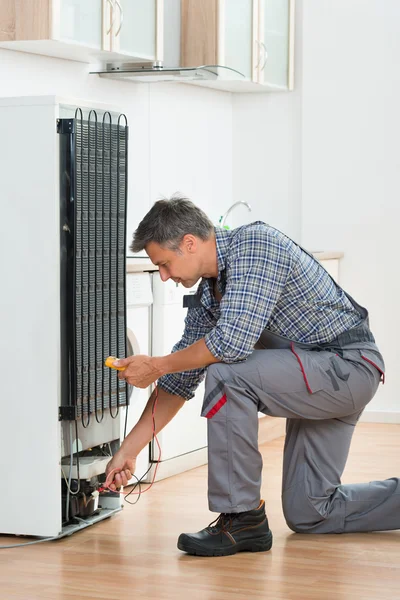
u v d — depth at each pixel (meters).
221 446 3.17
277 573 3.04
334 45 6.12
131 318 4.26
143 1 4.78
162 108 5.67
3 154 3.44
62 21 4.16
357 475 4.50
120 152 3.67
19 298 3.46
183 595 2.85
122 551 3.30
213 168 6.25
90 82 5.01
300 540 3.40
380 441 5.39
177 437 4.60
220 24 5.44
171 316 4.49
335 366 3.25
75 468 3.54
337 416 3.34
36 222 3.41
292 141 6.29
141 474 4.36
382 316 6.10
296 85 6.25
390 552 3.26
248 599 2.81
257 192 6.40
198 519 3.74
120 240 3.68
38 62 4.59
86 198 3.46
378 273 6.10
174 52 5.55
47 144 3.38
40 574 3.06
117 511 3.82
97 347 3.57
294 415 3.27
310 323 3.28
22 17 4.12
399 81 6.00
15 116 3.41
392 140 6.04
